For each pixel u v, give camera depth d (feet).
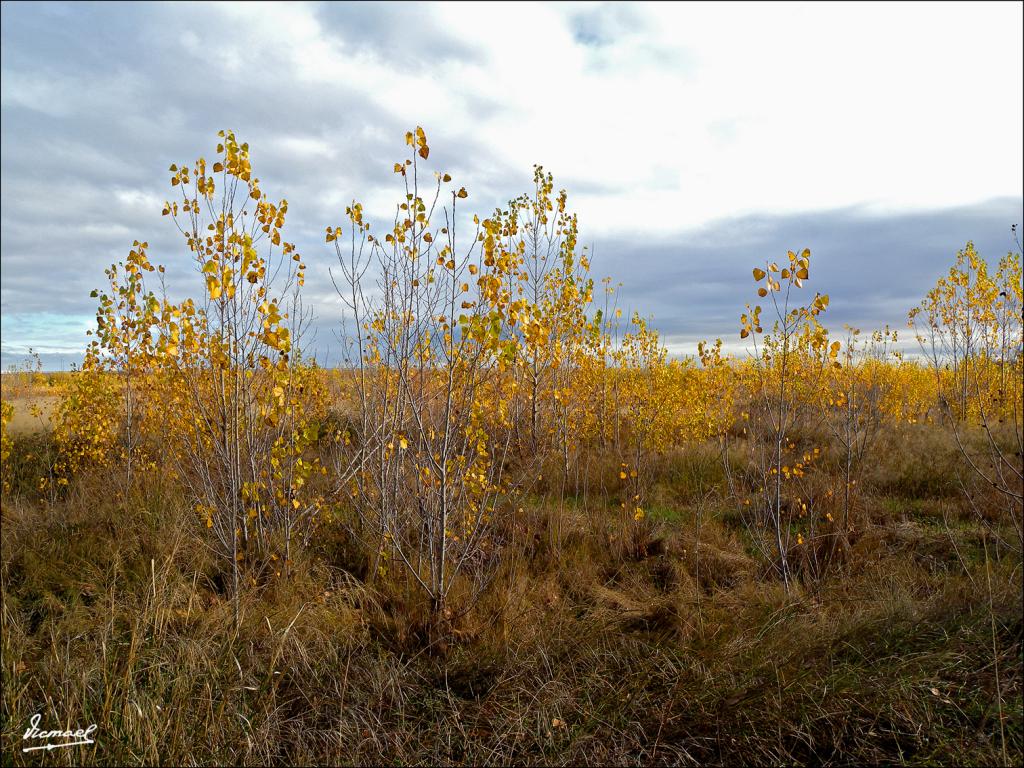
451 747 9.42
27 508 19.62
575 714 10.00
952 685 10.08
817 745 9.21
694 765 8.95
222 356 13.44
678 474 26.61
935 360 26.99
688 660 11.16
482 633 12.66
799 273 15.26
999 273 34.01
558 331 24.12
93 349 23.04
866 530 18.88
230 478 14.39
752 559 17.38
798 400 19.36
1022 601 12.42
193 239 13.10
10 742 7.68
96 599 13.30
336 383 20.71
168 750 7.93
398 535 15.42
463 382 14.44
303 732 9.45
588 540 18.02
